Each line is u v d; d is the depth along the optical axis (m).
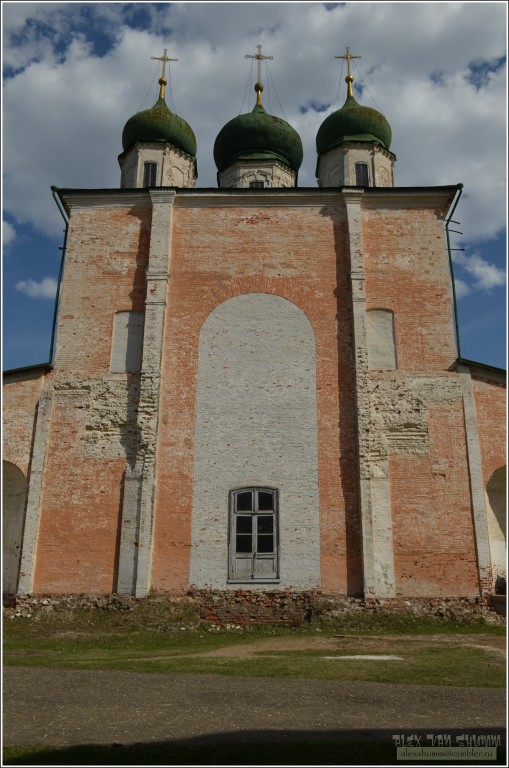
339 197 23.84
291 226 23.53
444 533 19.95
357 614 18.92
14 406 21.50
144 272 23.06
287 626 18.91
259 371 21.73
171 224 23.48
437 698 9.81
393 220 23.58
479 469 20.59
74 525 20.20
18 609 19.31
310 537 20.00
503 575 20.48
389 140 31.83
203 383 21.61
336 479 20.48
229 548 19.95
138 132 31.05
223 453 20.83
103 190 23.89
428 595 19.34
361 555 19.73
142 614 18.83
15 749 7.15
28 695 9.73
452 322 22.23
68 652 15.37
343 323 22.22
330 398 21.34
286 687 10.37
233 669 12.03
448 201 23.77
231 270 22.98
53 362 22.11
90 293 22.81
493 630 18.23
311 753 7.05
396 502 20.20
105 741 7.50
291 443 20.89
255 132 31.88
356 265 22.67
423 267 22.94
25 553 19.88
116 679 10.97
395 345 22.02
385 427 20.98
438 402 21.28
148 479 20.33
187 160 31.38
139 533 19.88
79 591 19.58
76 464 20.80
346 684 10.67
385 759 6.98
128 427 21.14
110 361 22.00
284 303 22.56
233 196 23.88
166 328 22.22
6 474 21.45
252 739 7.54
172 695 9.75
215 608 19.28
